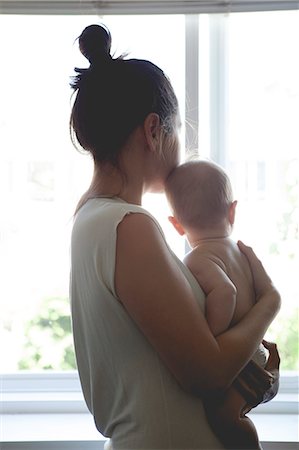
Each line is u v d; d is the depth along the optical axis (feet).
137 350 3.56
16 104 5.97
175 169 4.19
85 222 3.66
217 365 3.44
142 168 3.86
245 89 5.92
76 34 5.87
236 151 5.96
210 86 5.86
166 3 5.45
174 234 5.82
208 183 4.10
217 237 4.16
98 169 3.85
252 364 3.90
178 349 3.39
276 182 5.97
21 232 6.05
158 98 3.79
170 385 3.57
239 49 5.90
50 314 6.11
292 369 6.01
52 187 6.02
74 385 6.07
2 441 5.14
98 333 3.65
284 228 5.99
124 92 3.69
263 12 5.54
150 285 3.39
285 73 5.90
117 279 3.43
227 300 3.75
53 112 5.98
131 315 3.45
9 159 6.00
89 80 3.77
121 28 5.77
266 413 5.82
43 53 5.92
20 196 6.03
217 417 3.77
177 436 3.58
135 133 3.76
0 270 6.05
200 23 5.79
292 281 5.99
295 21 5.83
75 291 3.83
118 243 3.45
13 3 5.50
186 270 3.76
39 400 5.88
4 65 5.93
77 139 3.93
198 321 3.43
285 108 5.94
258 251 5.99
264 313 3.82
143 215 3.52
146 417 3.57
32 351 6.13
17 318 6.10
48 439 5.17
